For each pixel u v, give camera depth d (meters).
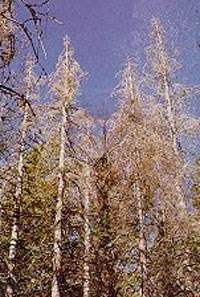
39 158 16.72
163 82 21.05
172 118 19.61
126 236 15.41
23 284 15.09
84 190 16.58
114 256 15.44
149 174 16.25
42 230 16.55
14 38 4.02
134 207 15.89
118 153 16.72
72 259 15.76
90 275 15.41
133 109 17.95
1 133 6.43
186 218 15.23
